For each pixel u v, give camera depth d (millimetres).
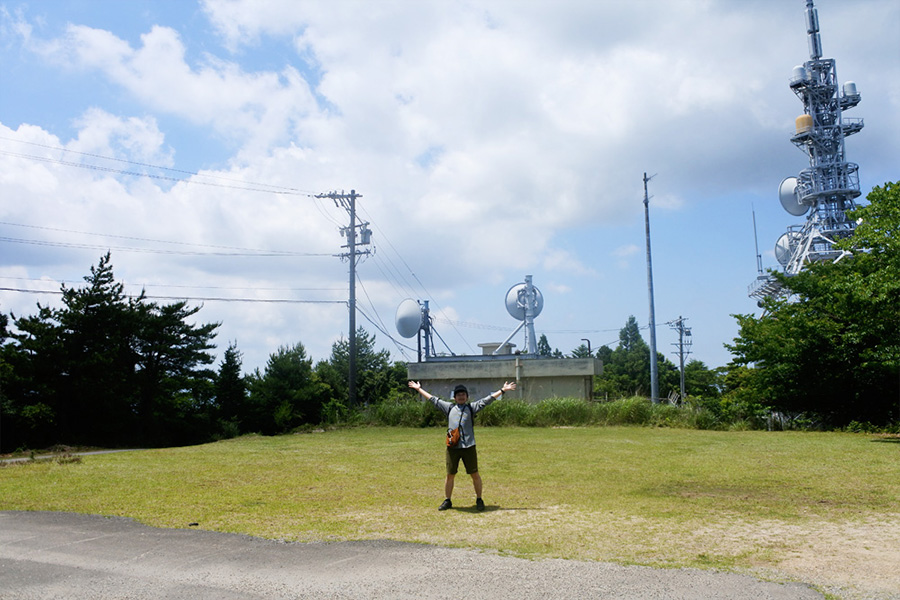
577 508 9047
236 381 39062
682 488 10891
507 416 28859
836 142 57375
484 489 10836
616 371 77438
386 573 5820
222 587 5516
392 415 32125
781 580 5598
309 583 5582
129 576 5848
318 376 47406
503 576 5695
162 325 32656
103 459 16188
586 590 5320
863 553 6531
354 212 38375
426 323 47594
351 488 11023
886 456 15500
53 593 5418
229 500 9750
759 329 27156
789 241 60656
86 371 28375
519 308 49844
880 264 19594
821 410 26609
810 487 10922
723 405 28734
